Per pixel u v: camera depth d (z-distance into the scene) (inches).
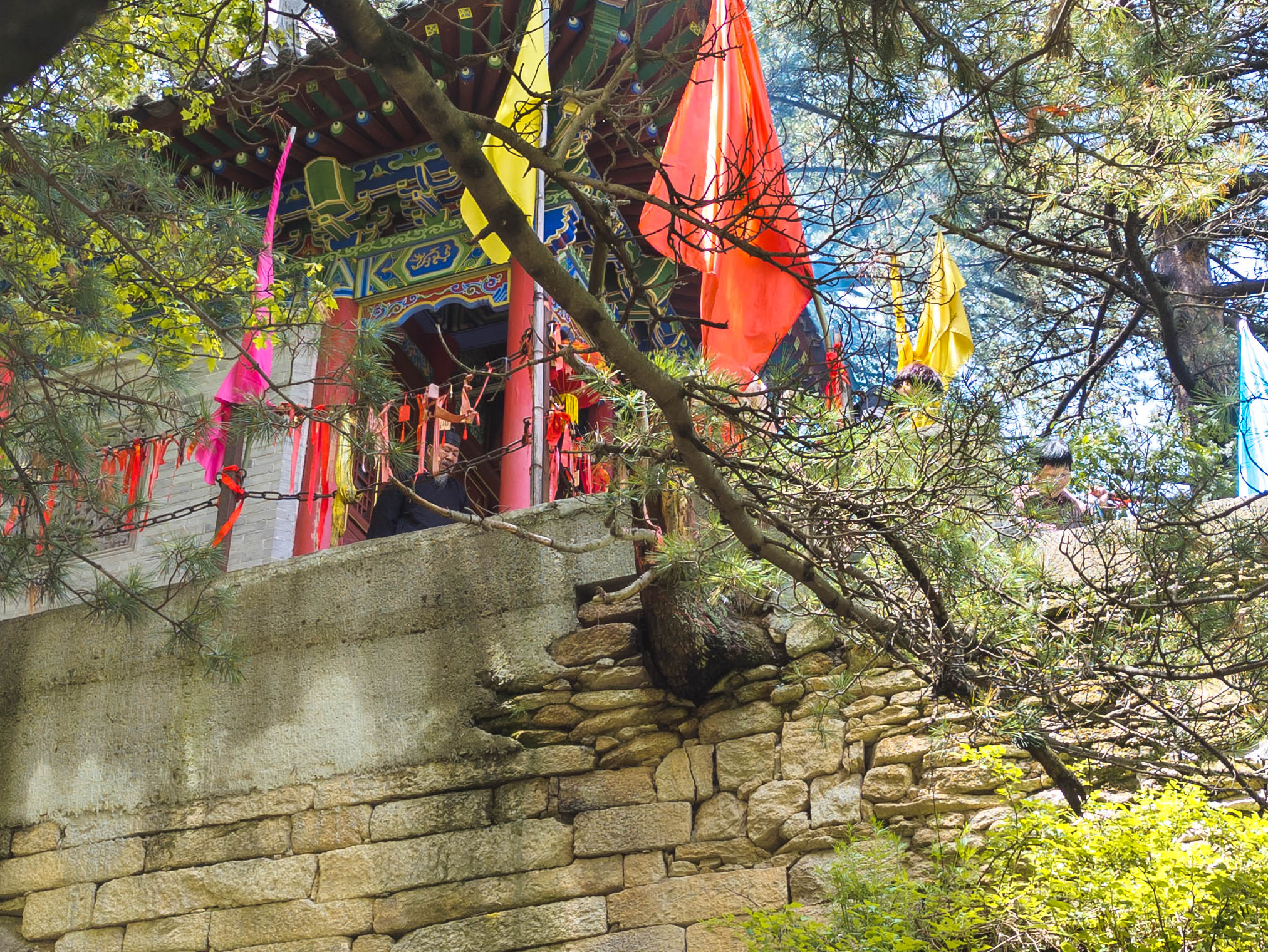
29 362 276.1
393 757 295.3
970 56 226.4
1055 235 321.1
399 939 277.1
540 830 277.0
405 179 426.6
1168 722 232.5
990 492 223.9
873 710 265.3
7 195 281.3
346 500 323.9
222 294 279.3
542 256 177.5
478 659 297.4
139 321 372.2
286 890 290.2
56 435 279.4
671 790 273.6
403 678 302.4
